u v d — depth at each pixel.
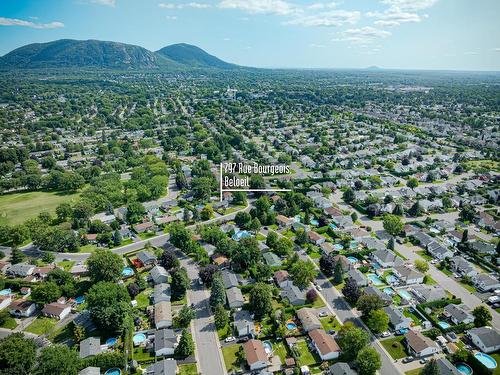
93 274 151.75
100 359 111.50
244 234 196.88
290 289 147.38
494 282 151.25
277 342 123.50
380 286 154.12
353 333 114.38
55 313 137.12
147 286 154.25
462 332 126.88
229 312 137.88
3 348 106.25
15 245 192.50
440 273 163.25
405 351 118.06
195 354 118.31
